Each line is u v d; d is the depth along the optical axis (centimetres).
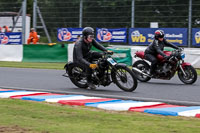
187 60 3597
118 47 3875
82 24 4344
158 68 2444
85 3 4312
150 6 4003
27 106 1441
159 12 3978
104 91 1969
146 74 2453
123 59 3822
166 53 2441
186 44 3797
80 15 4347
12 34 4597
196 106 1498
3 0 5006
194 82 2356
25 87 2109
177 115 1292
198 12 3778
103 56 1956
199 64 3544
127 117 1245
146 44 3962
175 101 1636
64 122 1157
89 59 2014
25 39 4875
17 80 2444
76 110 1363
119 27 4159
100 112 1331
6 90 1923
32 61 4219
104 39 4191
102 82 1975
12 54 4331
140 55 2516
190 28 3791
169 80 2603
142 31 3972
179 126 1109
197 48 3562
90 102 1527
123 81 1920
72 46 4059
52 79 2525
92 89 2044
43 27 4509
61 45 4106
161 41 2456
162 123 1154
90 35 1950
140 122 1167
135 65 2539
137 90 2039
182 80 2388
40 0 4569
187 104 1576
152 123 1152
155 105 1495
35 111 1336
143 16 4028
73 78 2073
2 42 4669
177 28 3825
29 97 1645
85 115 1272
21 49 4288
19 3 4959
